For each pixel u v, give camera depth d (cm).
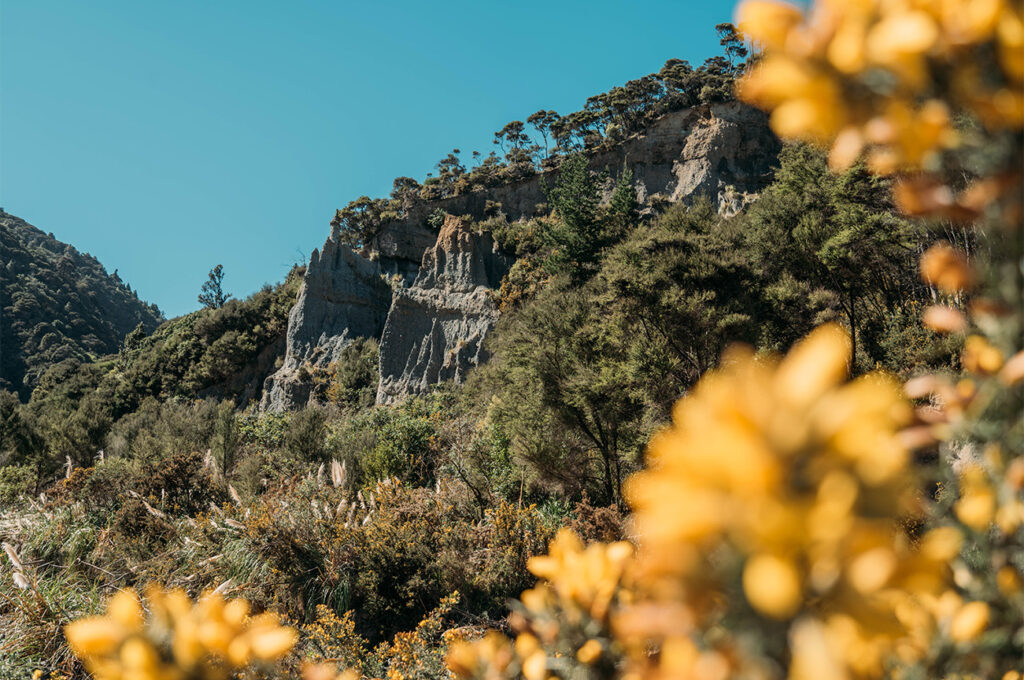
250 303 4906
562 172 4397
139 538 852
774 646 35
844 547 32
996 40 43
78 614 569
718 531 34
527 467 1331
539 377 1394
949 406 56
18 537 781
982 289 59
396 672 535
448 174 5609
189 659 73
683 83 4928
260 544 816
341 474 1109
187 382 4600
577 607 77
